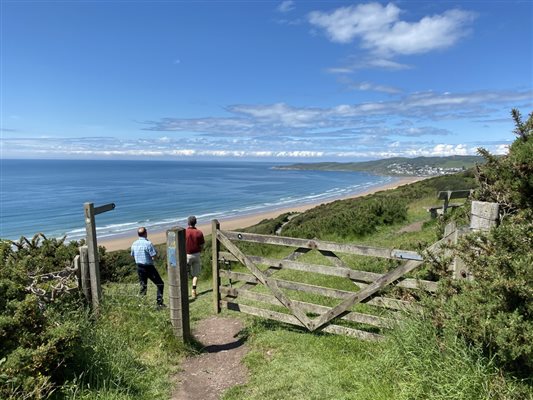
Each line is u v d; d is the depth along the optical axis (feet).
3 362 11.03
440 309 12.04
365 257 30.01
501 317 9.91
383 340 14.48
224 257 21.26
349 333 16.51
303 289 17.93
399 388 11.43
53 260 25.48
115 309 18.63
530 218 13.14
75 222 134.10
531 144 14.98
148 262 25.12
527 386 9.54
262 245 47.70
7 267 15.12
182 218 154.61
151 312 18.98
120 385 13.44
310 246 17.61
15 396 10.52
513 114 16.15
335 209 83.25
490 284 10.37
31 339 11.87
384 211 49.37
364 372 13.01
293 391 12.98
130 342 16.62
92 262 18.58
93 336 15.21
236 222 143.23
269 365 15.15
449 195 38.24
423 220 48.83
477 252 11.98
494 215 12.62
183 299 17.33
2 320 11.61
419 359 11.60
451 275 13.58
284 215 102.63
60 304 16.60
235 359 16.33
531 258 9.95
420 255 14.42
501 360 10.07
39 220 137.08
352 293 16.47
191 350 16.99
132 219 150.92
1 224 129.18
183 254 17.26
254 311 19.97
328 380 13.19
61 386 11.73
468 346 10.96
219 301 21.74
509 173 15.34
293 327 18.66
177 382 14.57
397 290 15.87
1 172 587.68
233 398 13.20
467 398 9.84
